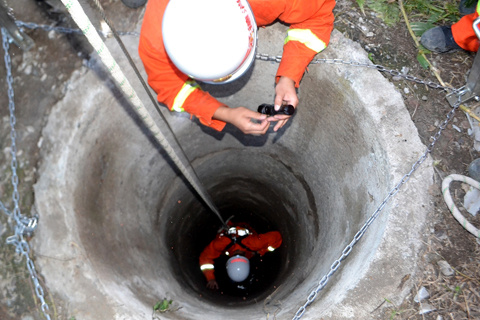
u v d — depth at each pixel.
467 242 2.08
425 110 2.39
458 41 2.43
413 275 1.99
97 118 2.66
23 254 2.21
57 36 2.69
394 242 2.04
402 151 2.22
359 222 2.49
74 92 2.59
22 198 2.37
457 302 1.96
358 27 2.59
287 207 4.05
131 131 2.97
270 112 2.23
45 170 2.44
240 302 3.39
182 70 1.98
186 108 2.36
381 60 2.51
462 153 2.30
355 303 1.94
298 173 3.57
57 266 2.15
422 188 2.15
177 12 1.81
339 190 2.94
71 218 2.34
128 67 2.66
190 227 4.39
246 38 1.92
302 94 2.78
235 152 3.87
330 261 2.55
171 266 3.50
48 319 1.89
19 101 2.60
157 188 3.60
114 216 2.88
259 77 2.91
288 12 2.21
